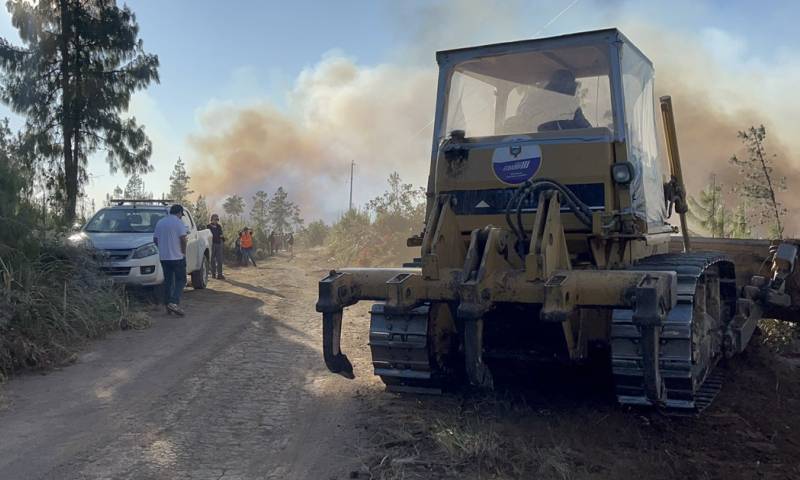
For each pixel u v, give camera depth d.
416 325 6.20
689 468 4.95
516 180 5.97
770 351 8.55
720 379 6.74
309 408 6.19
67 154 25.81
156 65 27.00
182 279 11.59
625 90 6.04
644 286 4.80
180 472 4.70
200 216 30.89
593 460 4.96
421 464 4.79
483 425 5.55
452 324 6.59
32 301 8.30
